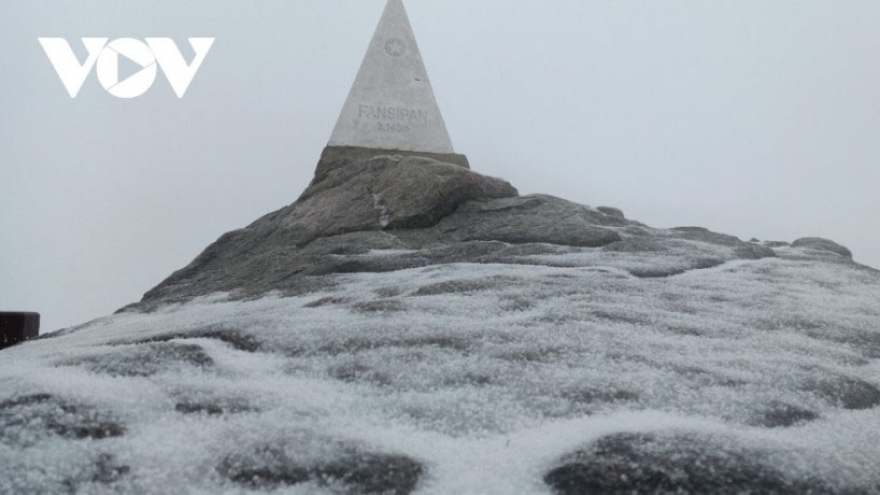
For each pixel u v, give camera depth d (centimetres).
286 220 367
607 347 166
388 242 318
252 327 186
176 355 157
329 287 257
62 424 122
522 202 346
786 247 356
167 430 126
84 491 109
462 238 321
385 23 420
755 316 206
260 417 132
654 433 123
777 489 111
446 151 417
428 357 159
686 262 272
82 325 285
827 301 233
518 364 155
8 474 110
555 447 122
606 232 303
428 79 422
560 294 213
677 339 178
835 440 130
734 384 150
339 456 119
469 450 125
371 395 144
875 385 162
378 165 374
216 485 113
